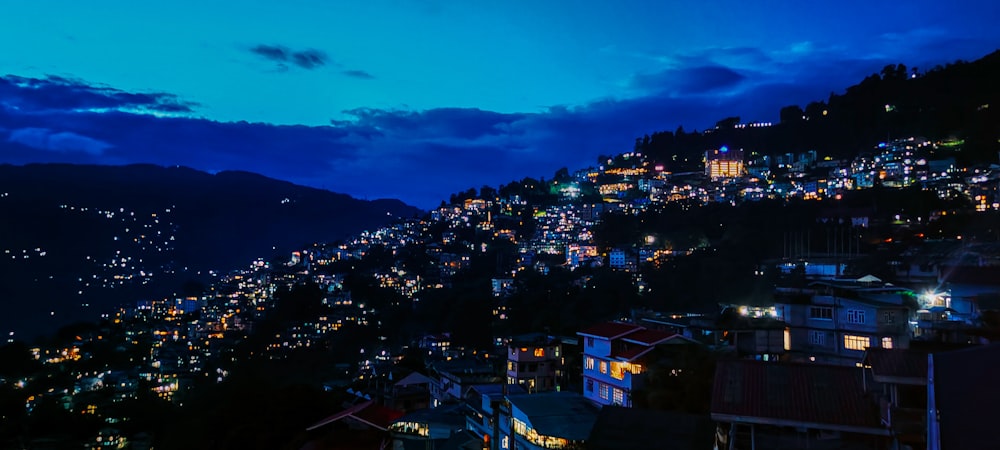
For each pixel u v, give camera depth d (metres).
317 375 125.88
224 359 155.00
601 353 50.19
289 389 59.94
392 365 104.38
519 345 64.69
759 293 85.56
